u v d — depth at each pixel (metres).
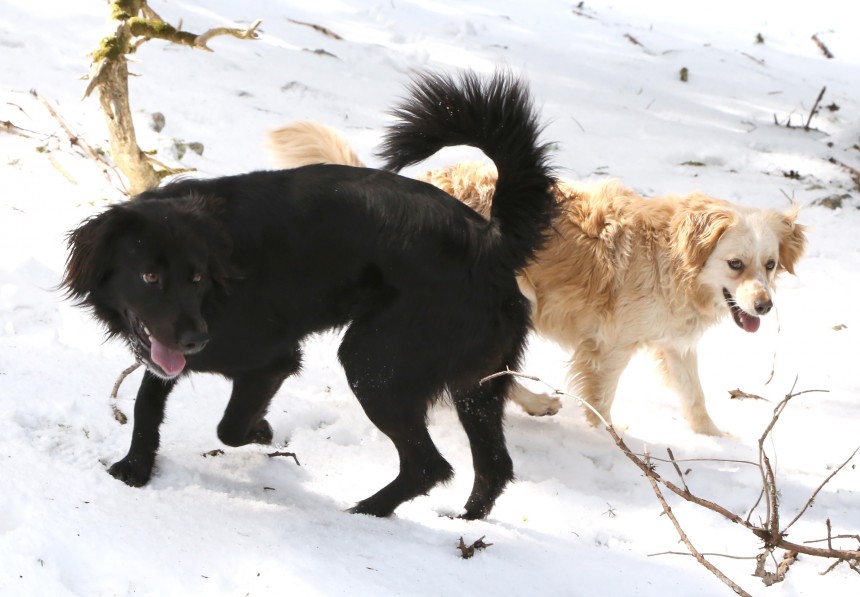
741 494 8.13
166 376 6.09
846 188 14.81
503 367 7.03
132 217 6.01
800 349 10.87
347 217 6.57
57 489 6.00
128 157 10.24
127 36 9.66
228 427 6.97
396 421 6.66
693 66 19.69
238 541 5.83
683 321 9.12
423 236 6.54
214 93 13.55
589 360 9.30
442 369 6.70
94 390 7.49
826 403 9.86
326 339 9.49
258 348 6.62
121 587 5.21
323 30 17.58
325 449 7.63
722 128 16.58
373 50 17.08
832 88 19.64
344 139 9.01
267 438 7.59
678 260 8.96
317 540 5.99
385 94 15.20
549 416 9.37
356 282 6.63
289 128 9.02
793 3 26.16
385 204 6.60
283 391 8.45
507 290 6.85
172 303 5.97
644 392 10.13
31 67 12.83
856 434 9.30
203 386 8.09
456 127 6.81
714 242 8.81
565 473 8.32
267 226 6.46
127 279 6.03
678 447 8.99
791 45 22.94
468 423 7.12
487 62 17.66
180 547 5.67
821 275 12.41
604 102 16.94
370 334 6.60
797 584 6.72
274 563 5.60
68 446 6.75
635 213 9.18
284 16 18.03
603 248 9.12
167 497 6.25
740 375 10.34
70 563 5.36
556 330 9.49
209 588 5.32
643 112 16.83
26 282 8.73
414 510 7.05
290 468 7.22
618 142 15.27
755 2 26.11
